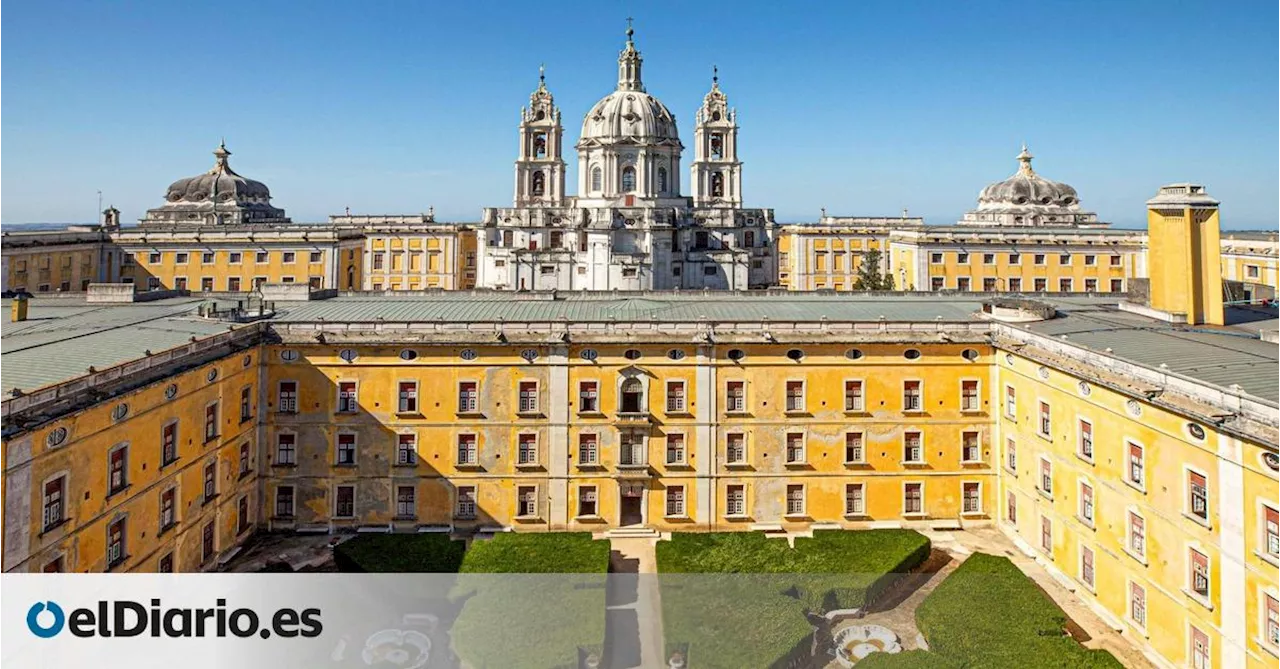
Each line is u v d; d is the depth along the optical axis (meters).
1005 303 60.25
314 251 119.25
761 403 57.06
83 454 37.53
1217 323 54.28
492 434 56.41
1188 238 54.59
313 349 55.94
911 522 57.59
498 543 52.25
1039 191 146.75
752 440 57.03
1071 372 47.22
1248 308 60.84
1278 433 32.84
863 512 57.50
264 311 61.22
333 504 56.16
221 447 50.88
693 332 56.56
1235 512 35.06
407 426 56.12
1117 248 117.75
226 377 51.44
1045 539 51.22
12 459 32.81
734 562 48.84
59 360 42.56
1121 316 59.28
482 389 56.34
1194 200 54.47
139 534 41.97
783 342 56.53
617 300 69.81
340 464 56.19
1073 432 47.81
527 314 61.53
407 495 56.53
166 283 116.88
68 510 36.47
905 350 57.38
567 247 136.25
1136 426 41.91
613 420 56.56
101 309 63.09
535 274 131.75
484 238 138.25
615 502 57.00
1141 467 41.56
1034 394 52.44
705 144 145.00
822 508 57.47
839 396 57.22
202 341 48.66
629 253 128.88
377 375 56.09
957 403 57.59
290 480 56.12
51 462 35.38
